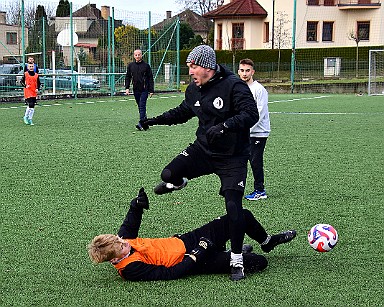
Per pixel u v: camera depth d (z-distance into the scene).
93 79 25.92
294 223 5.55
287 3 40.78
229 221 4.16
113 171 8.04
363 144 10.74
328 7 41.09
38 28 26.56
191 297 3.79
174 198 6.48
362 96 26.52
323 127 13.57
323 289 3.92
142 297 3.80
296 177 7.70
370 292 3.87
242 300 3.74
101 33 26.52
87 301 3.75
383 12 40.28
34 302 3.74
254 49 40.69
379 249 4.76
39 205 6.20
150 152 9.70
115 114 17.09
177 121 4.74
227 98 4.23
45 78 23.73
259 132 6.39
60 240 5.03
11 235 5.15
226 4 44.94
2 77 22.36
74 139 11.28
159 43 27.48
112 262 4.01
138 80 13.00
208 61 4.19
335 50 39.09
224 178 4.29
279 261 4.51
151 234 5.19
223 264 4.16
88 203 6.30
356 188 7.05
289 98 24.91
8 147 10.19
